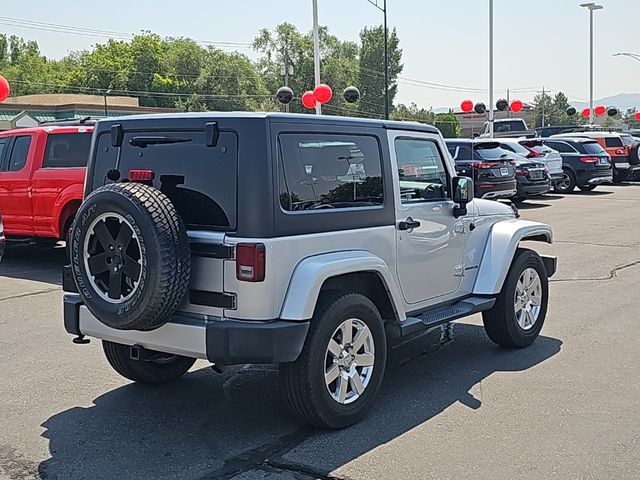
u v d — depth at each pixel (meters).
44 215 10.61
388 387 5.63
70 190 10.27
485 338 7.05
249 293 4.34
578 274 10.19
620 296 8.78
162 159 4.75
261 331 4.31
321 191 4.75
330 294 4.79
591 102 43.91
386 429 4.80
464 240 6.16
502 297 6.43
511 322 6.47
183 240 4.35
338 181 4.88
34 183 10.63
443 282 5.93
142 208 4.26
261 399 5.41
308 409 4.62
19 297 9.02
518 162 19.80
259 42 80.25
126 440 4.68
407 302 5.55
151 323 4.37
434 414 5.05
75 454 4.48
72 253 4.58
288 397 4.63
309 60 78.88
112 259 4.43
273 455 4.43
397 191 5.36
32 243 13.02
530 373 5.93
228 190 4.43
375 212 5.13
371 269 4.91
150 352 5.48
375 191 5.19
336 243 4.79
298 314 4.40
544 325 7.47
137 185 4.45
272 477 4.14
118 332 4.78
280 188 4.45
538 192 19.94
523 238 6.55
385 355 5.10
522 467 4.21
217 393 5.55
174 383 5.78
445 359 6.36
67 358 6.46
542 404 5.21
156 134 4.79
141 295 4.26
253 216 4.35
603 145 27.58
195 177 4.56
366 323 4.93
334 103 77.44
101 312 4.45
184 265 4.32
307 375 4.55
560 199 21.81
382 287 5.13
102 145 5.14
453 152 18.12
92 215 4.42
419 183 5.68
